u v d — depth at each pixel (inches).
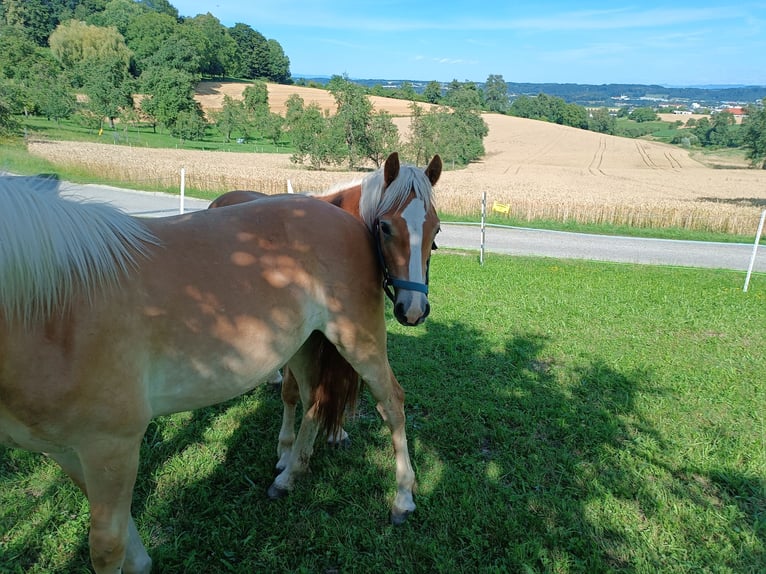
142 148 1707.7
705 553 120.0
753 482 146.0
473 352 233.0
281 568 113.7
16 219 71.6
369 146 1643.7
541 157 2615.7
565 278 404.2
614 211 859.4
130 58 3144.7
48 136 1605.6
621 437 169.2
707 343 259.8
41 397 72.7
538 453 156.2
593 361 231.0
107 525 82.3
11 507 125.6
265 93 2847.0
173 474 140.8
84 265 75.9
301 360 126.4
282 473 136.6
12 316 71.4
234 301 89.0
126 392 77.9
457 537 123.3
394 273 112.2
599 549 120.6
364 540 120.6
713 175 1974.7
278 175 1098.7
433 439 163.2
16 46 2352.4
